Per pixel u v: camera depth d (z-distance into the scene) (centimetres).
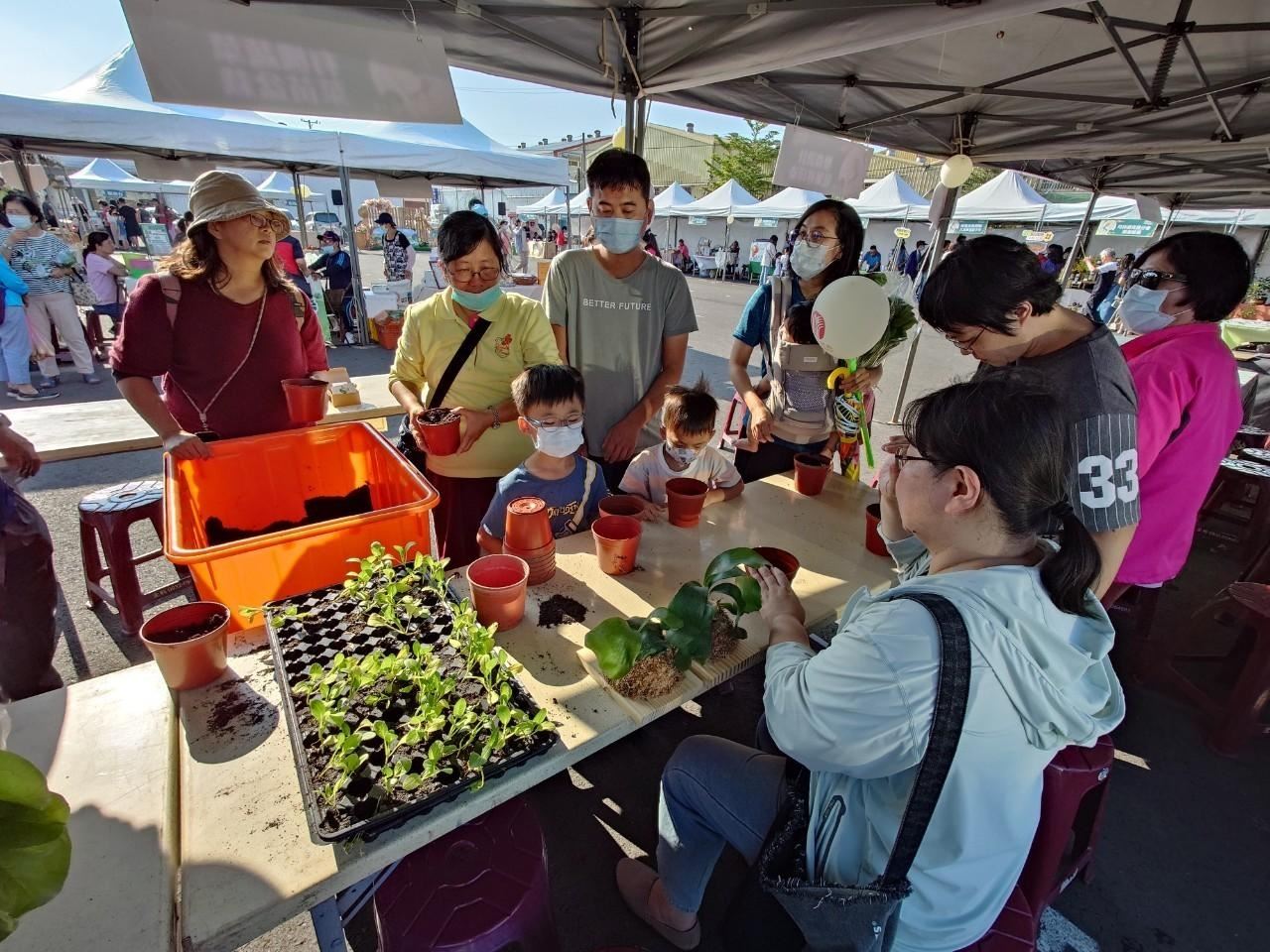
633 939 163
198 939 71
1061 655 84
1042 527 87
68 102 505
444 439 185
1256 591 238
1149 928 174
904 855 87
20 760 55
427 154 712
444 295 220
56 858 57
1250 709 227
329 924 100
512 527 143
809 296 253
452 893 112
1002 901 100
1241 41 293
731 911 116
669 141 3048
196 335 187
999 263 124
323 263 831
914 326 237
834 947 94
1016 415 84
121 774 94
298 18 171
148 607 265
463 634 110
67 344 602
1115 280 1129
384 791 86
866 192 1403
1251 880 189
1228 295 165
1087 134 435
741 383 277
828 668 90
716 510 194
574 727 103
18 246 557
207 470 178
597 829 194
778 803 124
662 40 278
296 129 635
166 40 158
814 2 225
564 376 165
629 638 111
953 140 467
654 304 236
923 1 210
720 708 243
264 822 85
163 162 804
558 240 1673
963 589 85
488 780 92
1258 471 367
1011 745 85
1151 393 166
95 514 239
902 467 96
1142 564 189
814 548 171
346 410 294
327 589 130
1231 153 484
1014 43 318
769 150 2381
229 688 109
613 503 173
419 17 244
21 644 181
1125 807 212
